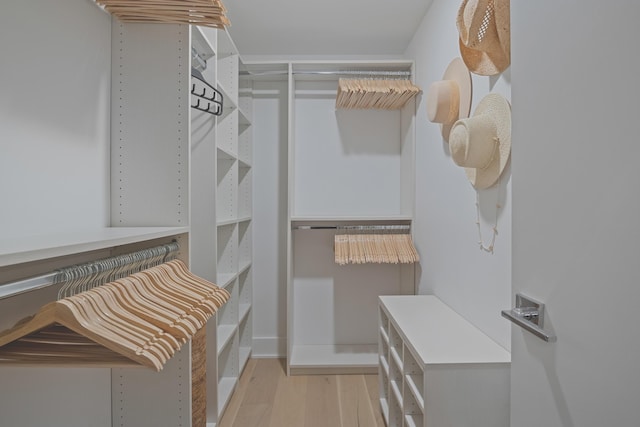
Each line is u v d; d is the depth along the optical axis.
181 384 1.32
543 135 0.98
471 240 1.86
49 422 1.05
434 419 1.39
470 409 1.40
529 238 1.05
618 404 0.74
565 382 0.89
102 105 1.31
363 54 3.26
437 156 2.36
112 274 1.09
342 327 3.29
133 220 1.36
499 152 1.54
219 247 2.75
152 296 1.05
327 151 3.27
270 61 2.86
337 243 2.87
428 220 2.55
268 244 3.29
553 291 0.94
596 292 0.80
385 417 2.21
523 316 1.02
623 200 0.73
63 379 1.10
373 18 2.63
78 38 1.17
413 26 2.75
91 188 1.25
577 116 0.85
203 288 1.22
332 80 3.23
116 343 0.78
